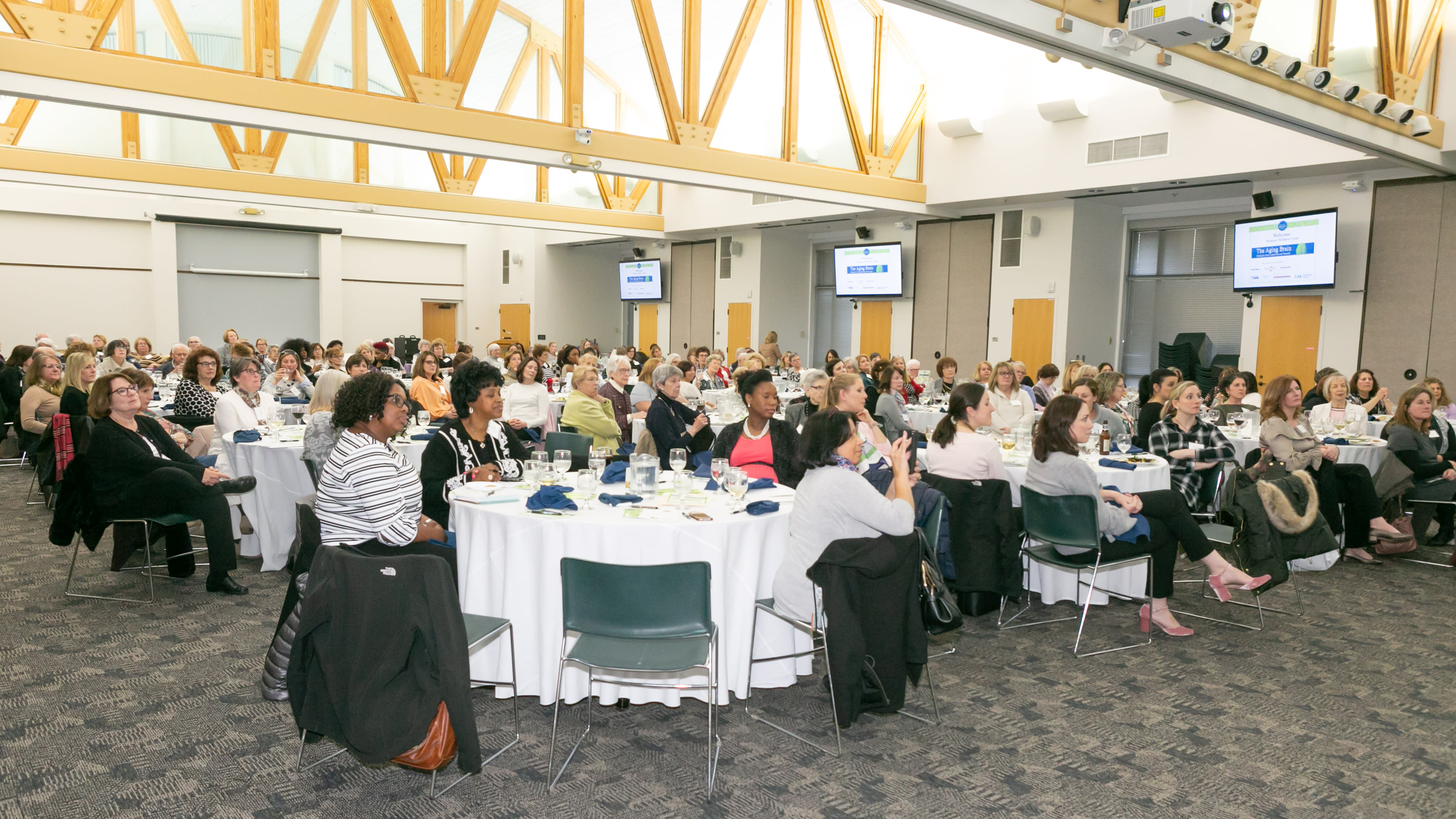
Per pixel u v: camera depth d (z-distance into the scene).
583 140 8.10
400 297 18.34
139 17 6.27
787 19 9.66
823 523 2.82
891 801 2.49
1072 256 11.08
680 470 3.42
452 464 3.70
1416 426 5.38
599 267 19.58
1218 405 6.90
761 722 3.01
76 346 8.56
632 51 8.48
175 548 4.55
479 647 2.64
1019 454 4.87
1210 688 3.35
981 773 2.66
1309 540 4.10
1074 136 10.12
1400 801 2.53
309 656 2.38
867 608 2.75
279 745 2.78
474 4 7.52
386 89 7.27
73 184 10.48
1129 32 4.30
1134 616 4.25
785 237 15.15
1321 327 9.16
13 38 5.73
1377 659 3.68
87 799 2.44
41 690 3.17
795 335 15.48
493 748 2.78
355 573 2.23
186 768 2.62
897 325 13.51
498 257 19.66
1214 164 8.98
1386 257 8.64
